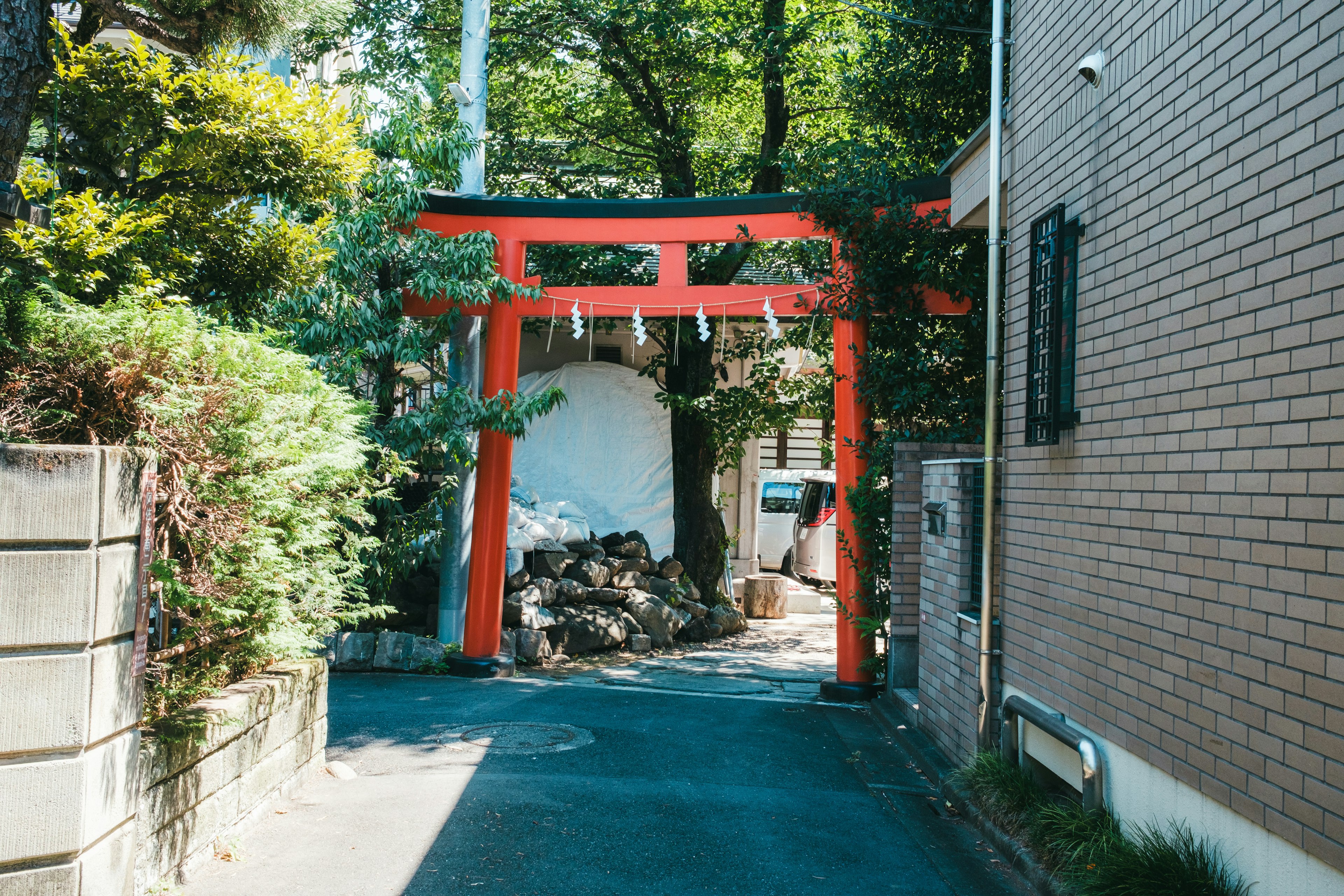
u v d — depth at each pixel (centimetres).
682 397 1292
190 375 386
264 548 417
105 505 307
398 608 1014
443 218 923
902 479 811
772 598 1481
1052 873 404
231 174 554
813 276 1016
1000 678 550
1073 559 452
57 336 357
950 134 969
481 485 925
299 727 517
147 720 381
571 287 971
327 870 407
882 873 437
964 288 805
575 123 1472
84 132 545
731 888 412
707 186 1467
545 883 406
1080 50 471
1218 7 345
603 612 1127
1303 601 287
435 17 1338
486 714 735
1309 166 292
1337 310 276
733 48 1297
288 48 606
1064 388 474
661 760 617
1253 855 313
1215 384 339
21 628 288
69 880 293
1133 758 394
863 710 814
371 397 909
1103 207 438
